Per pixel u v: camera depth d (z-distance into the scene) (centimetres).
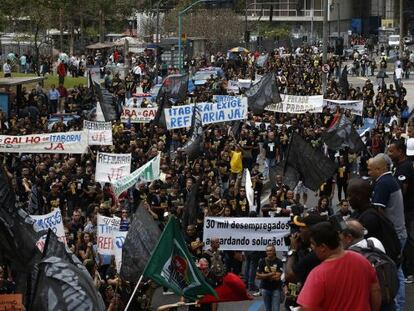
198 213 2483
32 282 1173
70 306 941
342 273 921
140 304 2009
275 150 3891
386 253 1180
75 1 9688
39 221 2298
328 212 2559
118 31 13162
